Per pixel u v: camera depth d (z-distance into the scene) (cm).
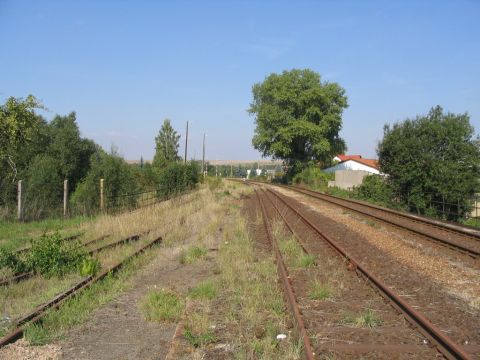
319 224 2134
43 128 3500
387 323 756
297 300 877
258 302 836
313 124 7825
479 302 891
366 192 4019
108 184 2572
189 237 1730
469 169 3209
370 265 1207
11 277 1029
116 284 993
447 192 3100
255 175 15388
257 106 8838
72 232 1764
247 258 1259
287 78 8006
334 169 8688
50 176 2469
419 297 920
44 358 629
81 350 664
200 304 855
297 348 620
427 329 691
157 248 1459
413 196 3319
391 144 3475
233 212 2700
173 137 6444
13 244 1520
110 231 1755
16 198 2320
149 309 823
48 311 773
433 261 1289
